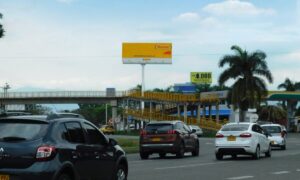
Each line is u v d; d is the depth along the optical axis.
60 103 111.38
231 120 75.44
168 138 27.08
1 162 9.93
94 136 11.75
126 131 90.81
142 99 98.56
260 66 73.88
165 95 89.81
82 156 10.86
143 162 24.19
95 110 175.75
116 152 12.53
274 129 36.69
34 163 9.87
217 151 25.77
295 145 45.47
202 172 18.70
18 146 9.96
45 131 10.21
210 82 122.31
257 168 20.48
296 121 107.62
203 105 90.81
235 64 73.94
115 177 12.48
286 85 109.12
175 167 20.98
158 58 106.56
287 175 17.67
